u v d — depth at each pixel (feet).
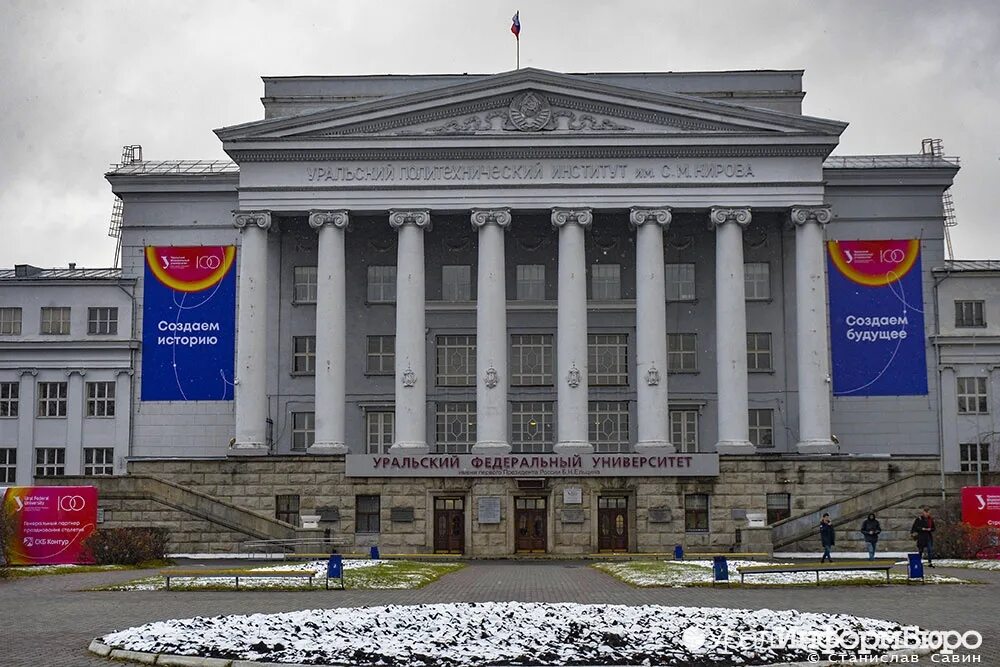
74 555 159.02
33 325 244.01
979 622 89.86
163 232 239.50
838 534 189.67
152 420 237.86
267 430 225.97
